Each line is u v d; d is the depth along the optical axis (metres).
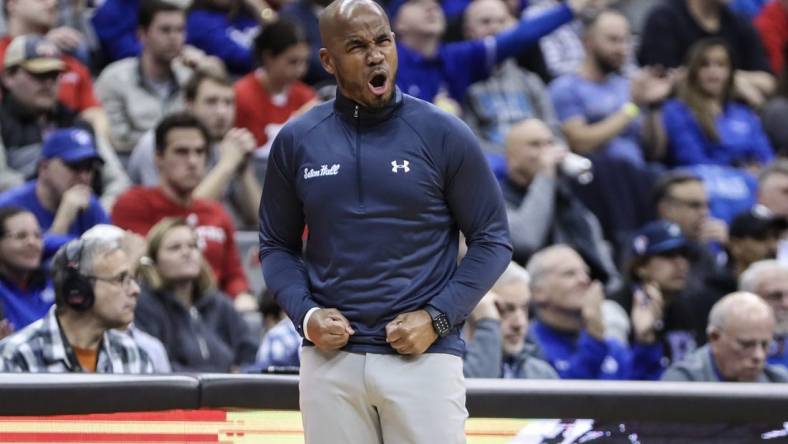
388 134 10.87
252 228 23.67
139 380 12.32
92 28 27.11
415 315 10.67
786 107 30.56
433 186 10.84
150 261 18.72
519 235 23.00
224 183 22.61
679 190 24.83
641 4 34.81
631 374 19.73
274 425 12.55
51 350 14.88
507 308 17.56
